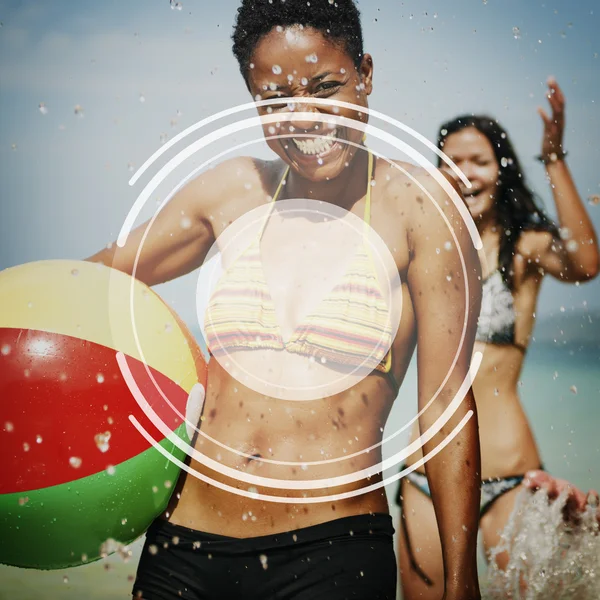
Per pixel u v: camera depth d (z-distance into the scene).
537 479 2.38
